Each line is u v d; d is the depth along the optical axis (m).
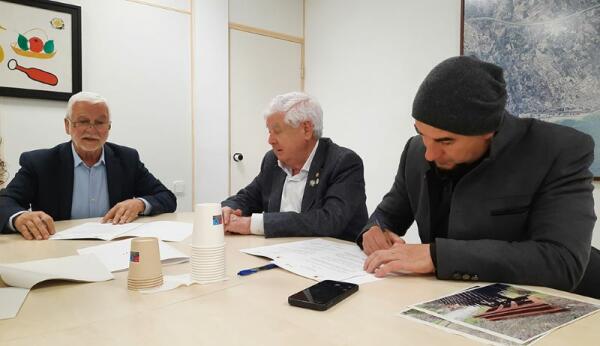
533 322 0.62
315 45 3.58
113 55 2.58
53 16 2.33
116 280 0.84
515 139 0.94
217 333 0.58
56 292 0.76
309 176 1.56
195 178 2.99
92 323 0.62
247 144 3.32
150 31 2.73
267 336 0.57
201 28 2.97
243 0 3.23
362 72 3.23
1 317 0.64
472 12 2.52
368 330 0.59
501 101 0.81
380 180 3.15
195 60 2.96
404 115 2.97
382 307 0.69
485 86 0.79
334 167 1.51
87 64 2.49
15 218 1.31
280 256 1.03
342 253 1.08
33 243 1.20
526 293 0.75
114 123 2.61
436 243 0.86
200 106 3.00
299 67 3.64
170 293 0.76
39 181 1.71
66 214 1.76
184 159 2.93
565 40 2.17
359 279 0.85
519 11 2.33
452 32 2.68
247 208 1.76
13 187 1.64
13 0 2.21
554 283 0.80
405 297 0.74
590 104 2.10
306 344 0.55
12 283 0.79
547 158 0.91
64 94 2.38
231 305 0.70
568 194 0.88
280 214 1.34
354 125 3.31
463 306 0.69
